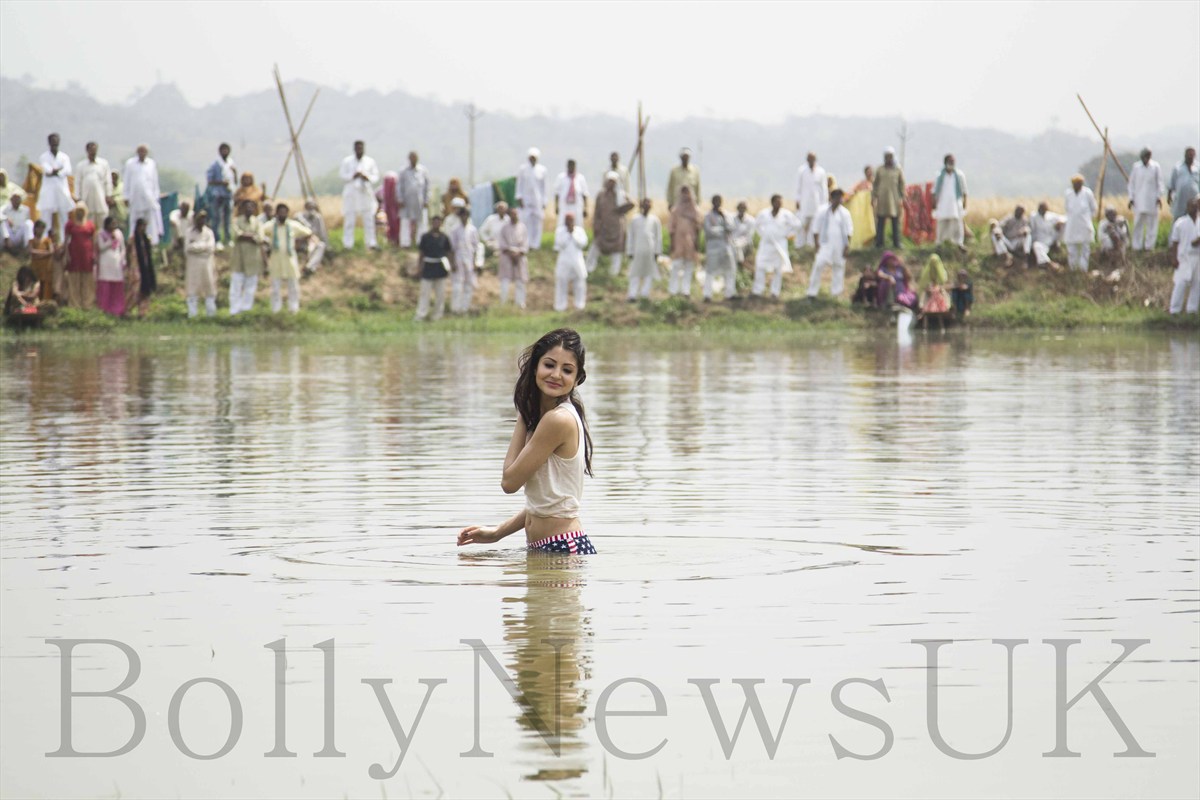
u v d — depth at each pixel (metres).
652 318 63.47
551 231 82.50
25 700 10.09
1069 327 63.88
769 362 45.16
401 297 64.56
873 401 31.88
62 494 18.72
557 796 8.40
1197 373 40.12
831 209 64.81
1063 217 70.19
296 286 61.03
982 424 27.17
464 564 14.26
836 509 17.55
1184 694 10.18
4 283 60.78
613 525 16.45
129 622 12.01
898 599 12.77
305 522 16.64
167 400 31.81
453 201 63.09
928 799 8.43
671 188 67.50
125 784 8.69
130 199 61.62
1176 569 14.09
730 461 21.97
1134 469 21.09
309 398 32.28
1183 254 64.06
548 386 14.85
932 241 71.19
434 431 25.80
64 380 37.25
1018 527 16.41
